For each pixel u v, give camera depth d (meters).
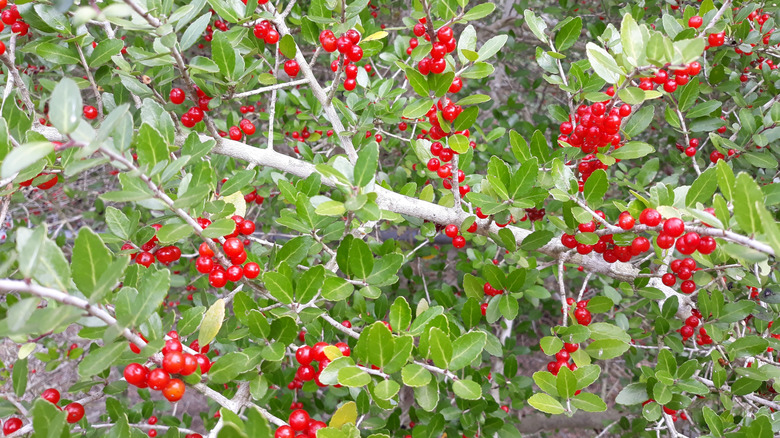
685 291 0.47
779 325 0.48
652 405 0.45
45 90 0.53
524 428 0.92
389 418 0.53
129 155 0.36
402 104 0.55
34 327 0.33
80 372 0.35
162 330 0.38
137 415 0.53
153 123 0.41
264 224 0.78
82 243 0.34
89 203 1.07
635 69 0.39
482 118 1.10
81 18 0.33
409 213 0.48
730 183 0.36
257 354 0.40
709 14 0.47
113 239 0.41
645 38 0.39
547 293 0.48
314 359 0.40
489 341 0.47
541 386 0.41
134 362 0.37
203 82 0.44
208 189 0.37
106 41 0.43
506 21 0.90
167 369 0.36
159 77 0.44
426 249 0.72
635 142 0.44
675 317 0.51
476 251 0.62
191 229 0.37
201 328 0.39
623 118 0.45
